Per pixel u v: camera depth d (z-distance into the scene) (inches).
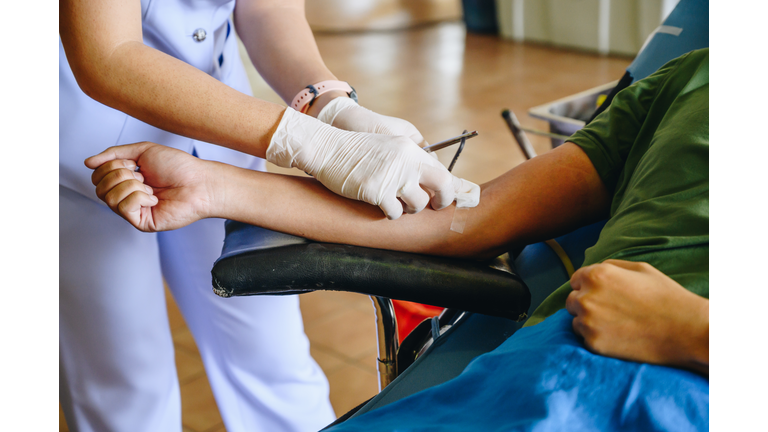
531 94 156.4
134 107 32.0
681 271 26.5
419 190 30.8
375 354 71.1
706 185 28.6
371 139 31.3
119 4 31.1
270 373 52.9
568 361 23.9
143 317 45.8
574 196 35.4
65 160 40.0
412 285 29.9
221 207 32.4
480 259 34.9
